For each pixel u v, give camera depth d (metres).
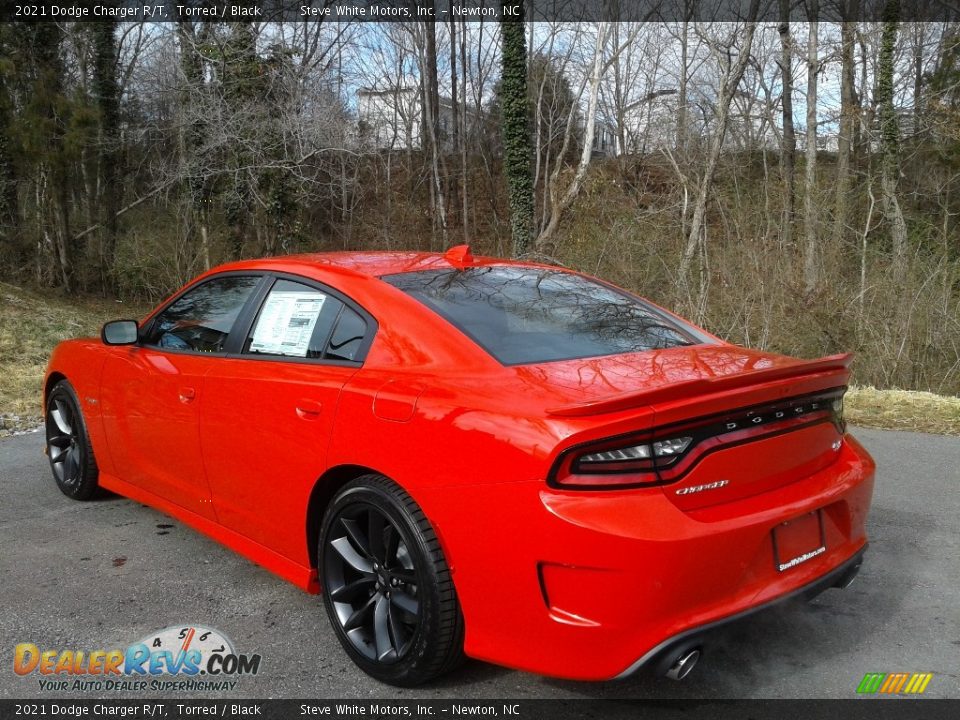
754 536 2.37
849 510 2.75
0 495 4.89
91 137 20.88
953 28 25.42
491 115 36.34
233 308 3.61
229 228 23.14
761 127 23.72
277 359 3.25
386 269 3.34
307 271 3.38
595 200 17.42
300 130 19.94
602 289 3.65
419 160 35.75
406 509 2.58
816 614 3.26
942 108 20.44
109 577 3.64
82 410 4.48
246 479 3.28
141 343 4.11
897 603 3.35
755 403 2.45
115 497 4.82
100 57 22.08
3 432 6.78
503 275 3.49
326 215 28.00
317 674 2.82
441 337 2.82
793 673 2.79
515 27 17.78
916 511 4.55
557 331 3.03
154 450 3.87
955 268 13.04
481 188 35.12
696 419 2.33
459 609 2.53
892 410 7.61
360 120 27.86
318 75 21.19
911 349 12.98
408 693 2.69
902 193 21.02
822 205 13.78
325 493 3.00
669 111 24.22
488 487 2.36
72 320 16.62
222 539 3.53
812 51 21.23
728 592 2.34
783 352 12.53
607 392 2.45
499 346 2.81
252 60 20.36
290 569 3.17
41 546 4.02
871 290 12.98
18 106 20.31
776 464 2.54
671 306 13.75
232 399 3.32
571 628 2.26
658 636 2.23
